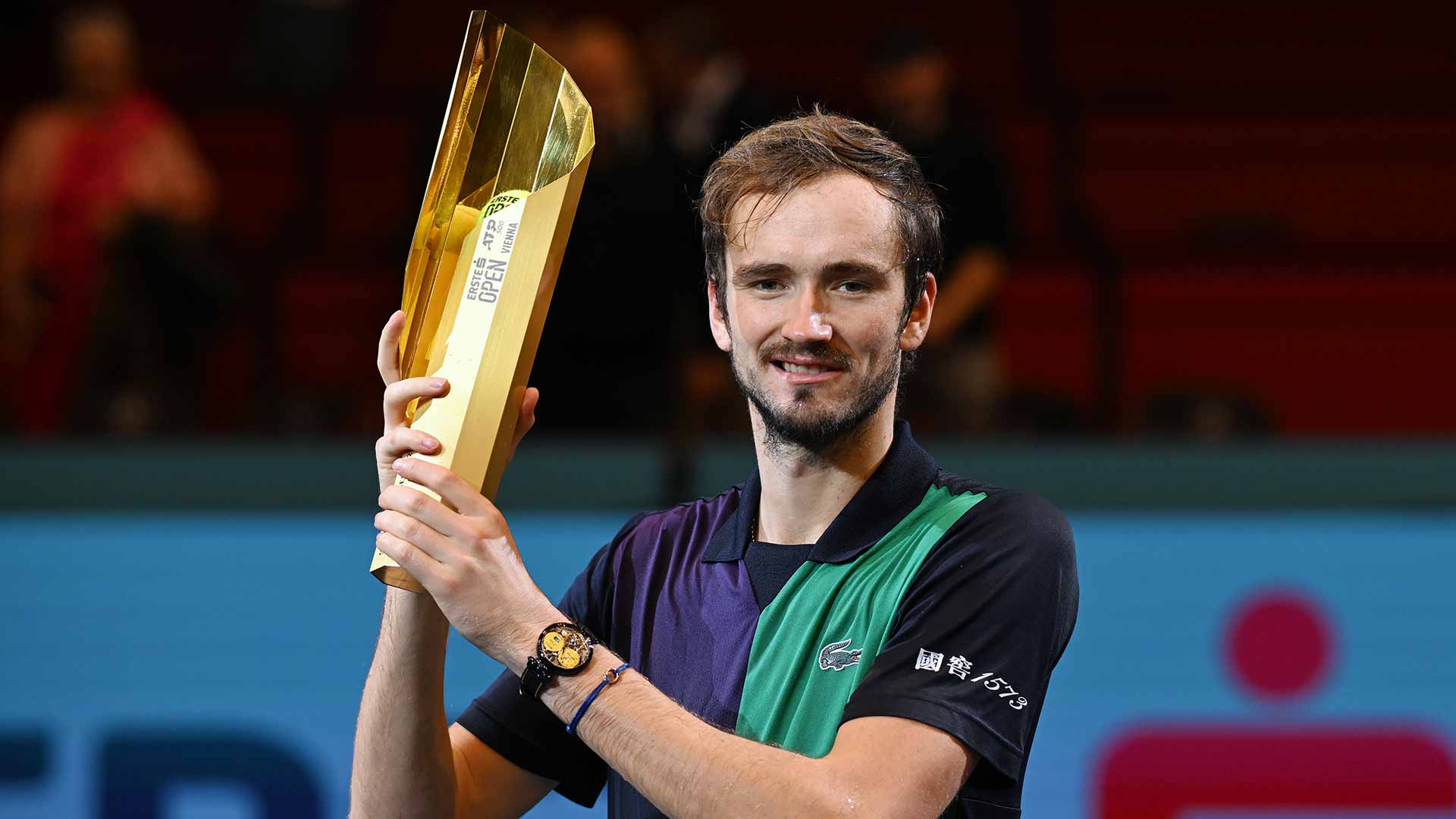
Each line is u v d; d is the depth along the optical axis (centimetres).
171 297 851
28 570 679
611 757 294
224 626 678
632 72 778
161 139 923
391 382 328
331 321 1030
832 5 1339
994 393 877
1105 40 1328
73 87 917
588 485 722
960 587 313
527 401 325
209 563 683
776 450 333
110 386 833
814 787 285
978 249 862
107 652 675
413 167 930
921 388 859
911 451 339
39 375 880
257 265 1052
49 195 896
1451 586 664
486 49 320
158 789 668
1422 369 1015
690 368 773
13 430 869
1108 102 1248
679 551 353
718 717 325
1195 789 653
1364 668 659
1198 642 661
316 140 1167
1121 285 1027
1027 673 309
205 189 951
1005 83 1289
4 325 886
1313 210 1170
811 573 330
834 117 335
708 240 338
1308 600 663
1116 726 655
